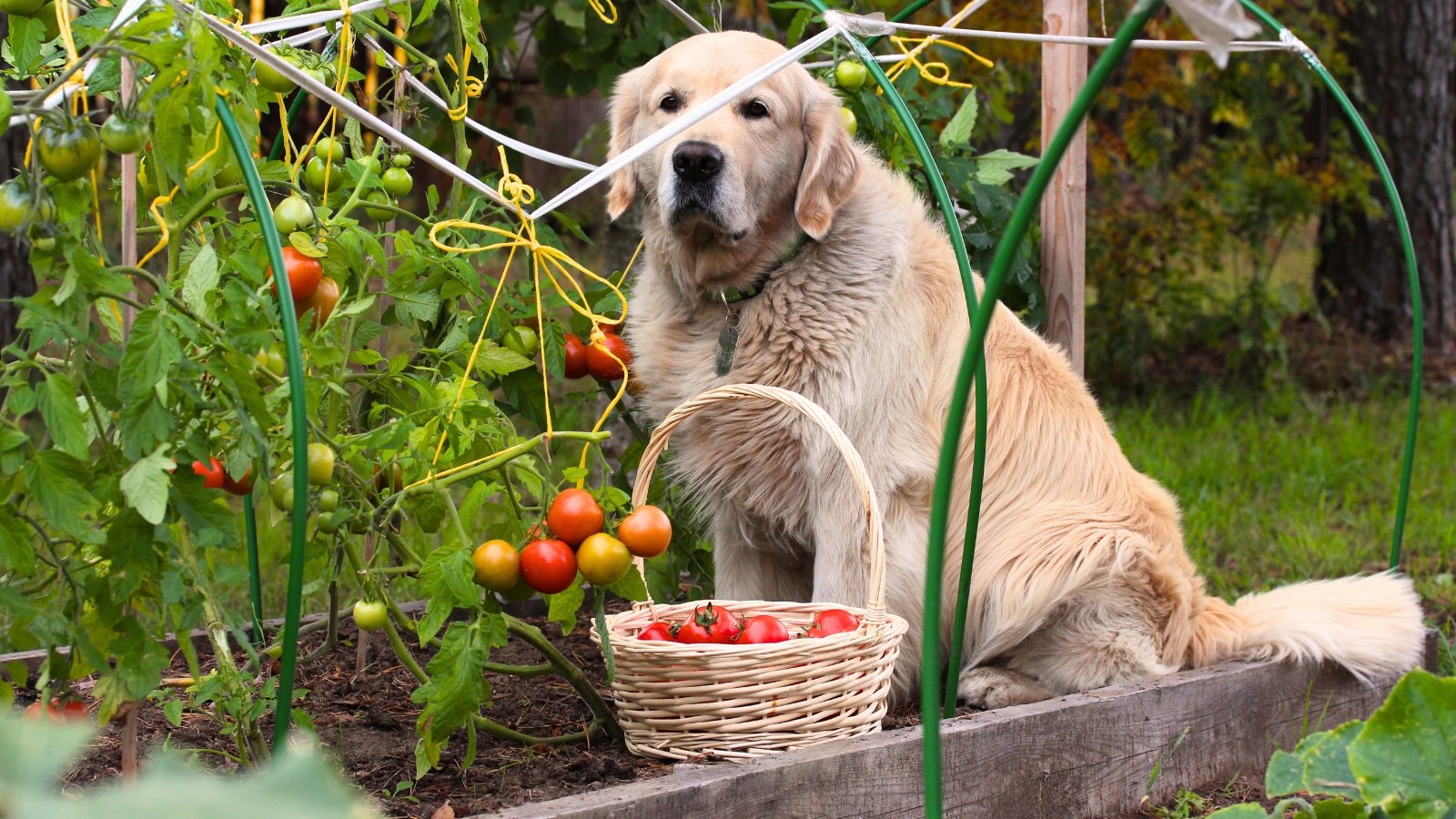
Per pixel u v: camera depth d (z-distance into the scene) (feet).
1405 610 11.98
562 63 18.62
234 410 6.79
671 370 11.82
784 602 11.91
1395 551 12.98
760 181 11.23
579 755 9.27
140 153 8.46
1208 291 32.76
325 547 8.45
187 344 6.79
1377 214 32.91
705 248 11.32
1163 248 30.99
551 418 11.89
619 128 12.42
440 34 17.19
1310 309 35.27
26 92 6.75
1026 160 15.24
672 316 11.91
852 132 12.86
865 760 8.34
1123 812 10.02
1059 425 12.21
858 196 11.68
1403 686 5.90
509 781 8.63
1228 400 29.86
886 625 9.33
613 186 12.43
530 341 10.71
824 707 8.75
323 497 8.02
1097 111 29.25
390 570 8.28
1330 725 12.01
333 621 9.07
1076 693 10.79
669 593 13.08
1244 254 34.60
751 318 11.28
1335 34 32.99
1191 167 31.48
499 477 8.95
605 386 12.51
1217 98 29.71
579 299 11.59
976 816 8.93
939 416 11.61
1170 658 11.51
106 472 6.77
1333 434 26.89
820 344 11.08
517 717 10.48
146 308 6.40
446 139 20.27
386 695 11.07
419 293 9.58
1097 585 11.37
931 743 5.94
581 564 8.27
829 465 11.00
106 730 9.60
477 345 9.00
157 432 6.23
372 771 8.92
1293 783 6.59
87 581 6.63
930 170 9.61
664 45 17.67
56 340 6.21
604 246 19.31
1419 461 24.79
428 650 12.46
